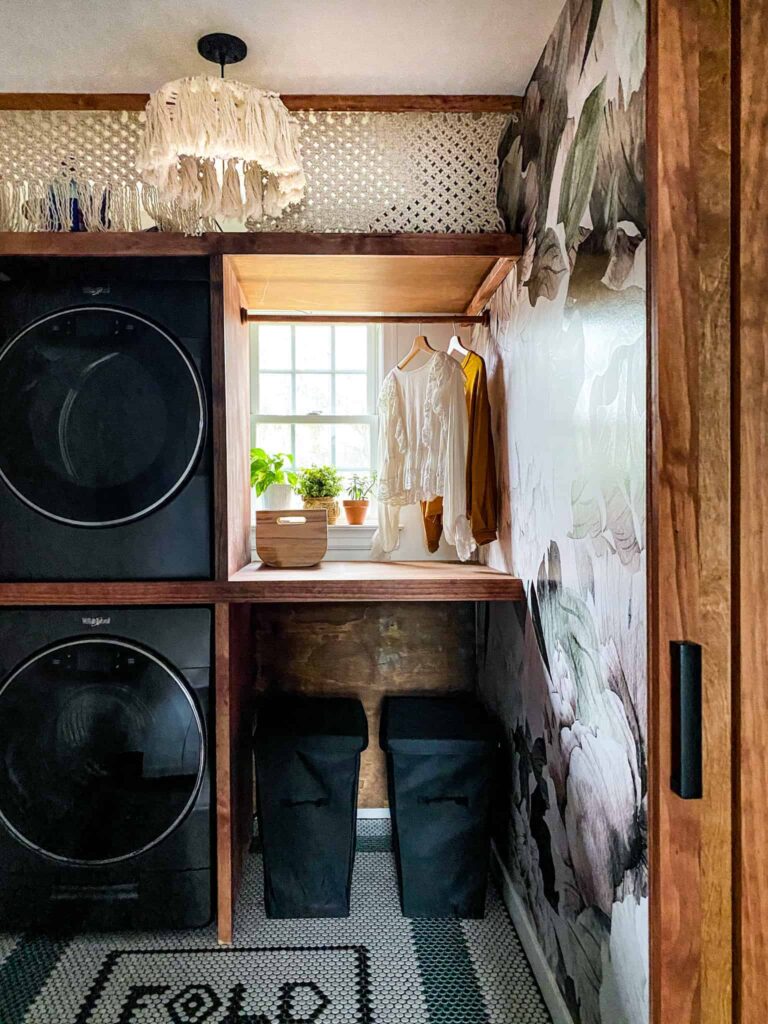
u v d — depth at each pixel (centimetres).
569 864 149
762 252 102
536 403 174
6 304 185
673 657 102
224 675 186
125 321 185
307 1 153
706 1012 104
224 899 185
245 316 231
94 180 198
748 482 102
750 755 103
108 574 188
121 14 158
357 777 203
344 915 201
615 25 121
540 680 174
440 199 204
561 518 154
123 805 184
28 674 183
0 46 169
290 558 225
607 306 125
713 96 102
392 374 241
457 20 160
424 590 194
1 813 183
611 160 123
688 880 104
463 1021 159
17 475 185
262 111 150
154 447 187
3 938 189
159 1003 164
